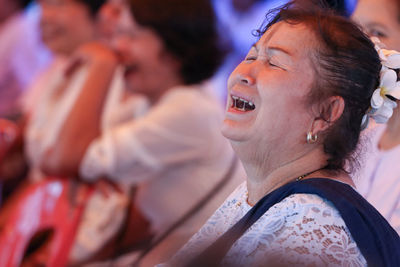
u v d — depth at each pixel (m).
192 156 4.32
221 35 4.63
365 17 3.05
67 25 5.34
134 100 4.84
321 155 2.22
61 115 4.79
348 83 2.15
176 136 4.32
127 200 4.43
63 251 4.36
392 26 2.98
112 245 4.36
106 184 4.48
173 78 4.58
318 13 2.26
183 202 4.27
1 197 5.15
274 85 2.15
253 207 2.14
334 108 2.17
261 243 1.97
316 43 2.17
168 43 4.49
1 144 5.20
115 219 4.39
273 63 2.20
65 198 4.50
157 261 4.04
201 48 4.50
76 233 4.39
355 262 1.90
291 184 2.08
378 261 1.95
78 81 4.96
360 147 2.41
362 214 2.00
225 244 2.12
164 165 4.32
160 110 4.43
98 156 4.44
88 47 5.04
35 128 4.98
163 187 4.34
